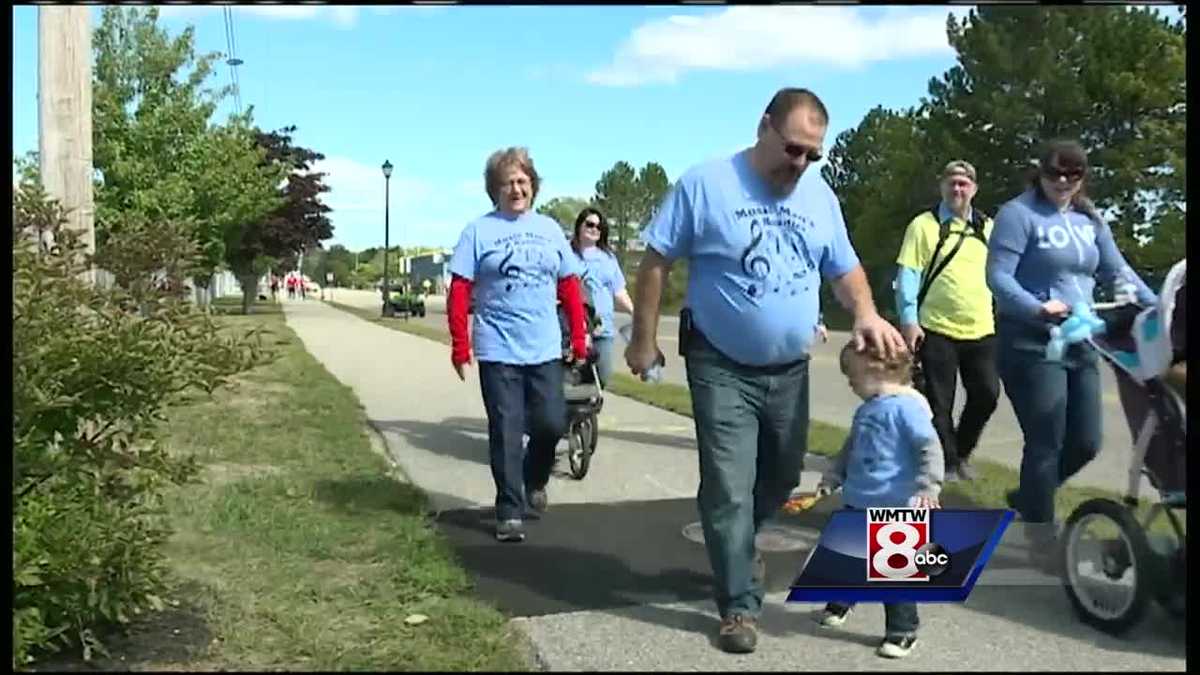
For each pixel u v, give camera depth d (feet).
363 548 18.22
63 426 12.96
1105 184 102.68
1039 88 108.17
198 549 17.94
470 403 39.37
